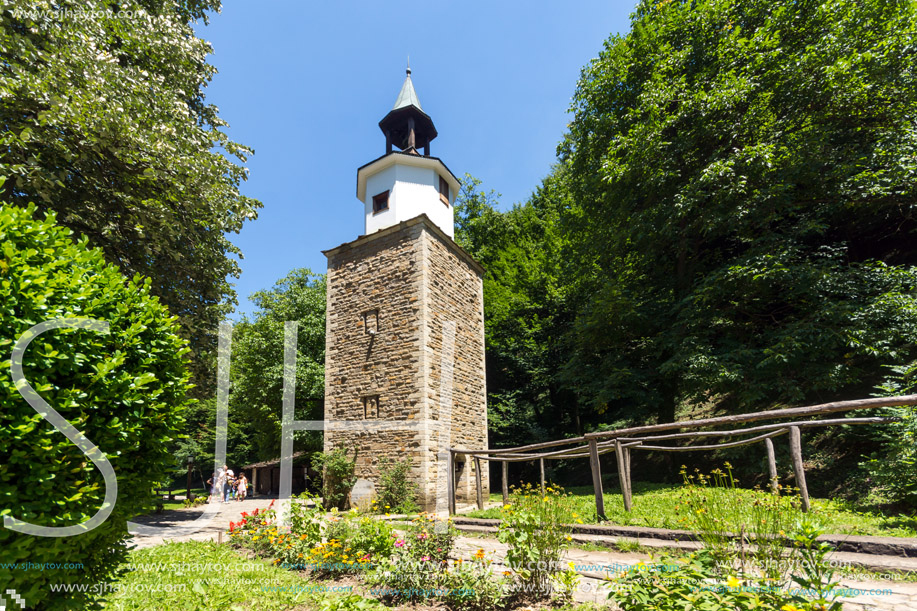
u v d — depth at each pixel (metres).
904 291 9.81
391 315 13.52
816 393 11.49
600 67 15.30
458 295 15.28
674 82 13.03
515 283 22.30
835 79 11.03
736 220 11.47
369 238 14.60
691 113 12.52
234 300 12.67
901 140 10.55
